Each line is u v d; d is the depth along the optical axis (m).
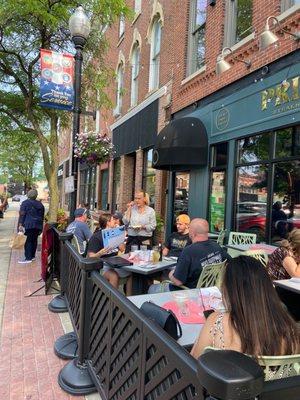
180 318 2.84
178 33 10.83
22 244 8.46
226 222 8.21
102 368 3.03
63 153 33.66
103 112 19.14
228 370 1.16
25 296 6.02
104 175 18.64
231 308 1.92
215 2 8.92
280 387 1.22
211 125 8.99
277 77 6.82
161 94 11.65
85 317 3.45
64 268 5.45
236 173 8.10
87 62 10.07
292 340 1.85
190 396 1.59
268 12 7.09
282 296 4.22
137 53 14.93
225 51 7.53
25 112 11.16
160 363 1.93
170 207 10.88
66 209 26.81
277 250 4.50
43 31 9.17
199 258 4.22
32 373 3.59
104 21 9.45
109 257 5.55
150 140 12.45
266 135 7.18
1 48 9.49
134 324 2.31
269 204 7.00
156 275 5.71
